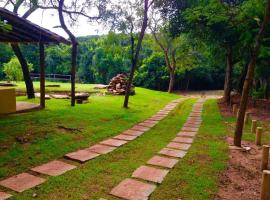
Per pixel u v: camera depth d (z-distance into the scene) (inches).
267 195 221.5
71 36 589.3
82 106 605.9
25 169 268.1
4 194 217.8
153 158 313.4
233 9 650.8
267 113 684.7
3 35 489.1
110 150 339.6
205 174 267.7
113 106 668.7
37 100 647.1
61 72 2100.1
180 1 760.3
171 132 455.8
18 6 613.3
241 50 764.0
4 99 446.9
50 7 613.6
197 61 1545.3
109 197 220.7
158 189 234.7
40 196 218.7
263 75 938.1
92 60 2144.4
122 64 2059.5
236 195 231.3
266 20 355.6
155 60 1898.4
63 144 342.6
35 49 1948.8
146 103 850.8
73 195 222.2
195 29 779.4
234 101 899.4
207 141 394.3
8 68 1229.7
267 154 292.7
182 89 2097.7
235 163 305.4
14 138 335.9
